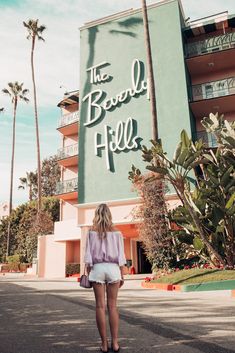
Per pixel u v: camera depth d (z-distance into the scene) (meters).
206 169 13.67
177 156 12.64
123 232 24.00
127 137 22.22
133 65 23.17
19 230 41.19
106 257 3.73
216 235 12.86
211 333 4.56
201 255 13.90
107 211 3.93
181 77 21.66
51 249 27.80
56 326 5.30
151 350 3.72
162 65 22.42
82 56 25.52
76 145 27.61
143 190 16.36
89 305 7.87
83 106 24.47
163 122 21.34
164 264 15.34
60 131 29.58
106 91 23.84
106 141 22.77
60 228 26.92
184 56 22.75
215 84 23.62
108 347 3.86
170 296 9.48
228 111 23.31
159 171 12.73
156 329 4.89
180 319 5.68
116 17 25.03
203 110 22.94
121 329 4.95
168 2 23.44
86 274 3.88
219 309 6.69
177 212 14.55
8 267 39.06
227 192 12.80
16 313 6.80
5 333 4.84
